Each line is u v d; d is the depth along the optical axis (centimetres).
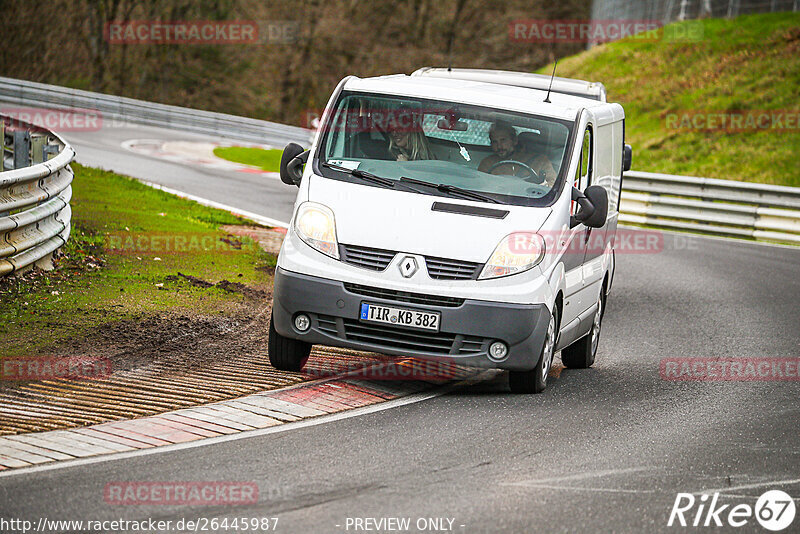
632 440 2330
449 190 2709
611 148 3381
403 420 2384
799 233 7431
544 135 2841
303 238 2664
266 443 2130
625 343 3703
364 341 2625
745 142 12056
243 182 8269
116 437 2108
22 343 2755
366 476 1936
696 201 7881
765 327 4109
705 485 2011
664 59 15300
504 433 2320
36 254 3441
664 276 5497
